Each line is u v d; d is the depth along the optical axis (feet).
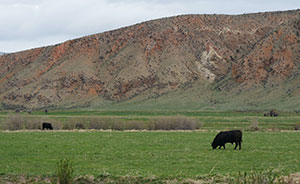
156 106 441.68
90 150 91.81
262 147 97.96
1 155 84.07
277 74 459.32
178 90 483.10
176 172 63.52
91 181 58.59
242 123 236.43
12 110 467.52
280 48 484.74
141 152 88.28
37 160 77.51
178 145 101.86
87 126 200.34
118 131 153.38
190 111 384.68
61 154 85.56
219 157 80.79
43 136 125.70
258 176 50.39
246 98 431.02
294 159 78.23
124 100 479.00
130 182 57.11
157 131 155.33
